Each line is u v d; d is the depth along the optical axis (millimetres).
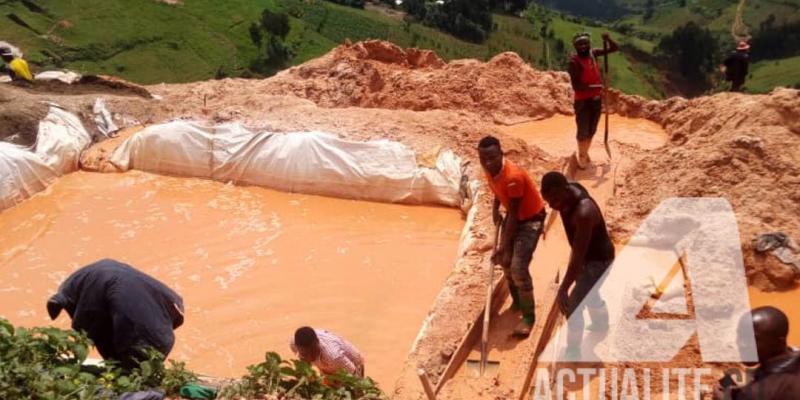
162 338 5738
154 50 48625
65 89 14883
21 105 12930
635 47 60812
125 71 46812
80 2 49938
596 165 11258
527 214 6883
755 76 62688
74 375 5418
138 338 5621
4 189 11391
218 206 11516
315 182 11891
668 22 87000
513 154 11680
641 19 95312
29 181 11836
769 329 4062
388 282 9352
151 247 10258
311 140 12008
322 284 9297
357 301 8930
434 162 11625
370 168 11719
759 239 8016
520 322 7453
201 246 10273
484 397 6605
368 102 15375
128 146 12812
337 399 5656
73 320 5781
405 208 11508
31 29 47031
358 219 11109
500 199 6938
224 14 52406
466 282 8430
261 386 5797
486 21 61156
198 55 49219
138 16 49938
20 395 5172
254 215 11227
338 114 13203
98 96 14219
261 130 12562
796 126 9805
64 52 46500
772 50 67812
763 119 9930
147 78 46531
